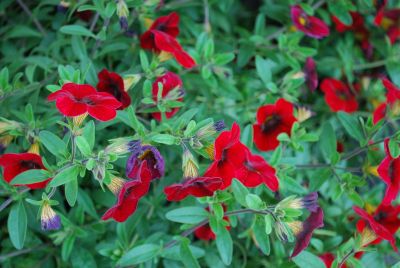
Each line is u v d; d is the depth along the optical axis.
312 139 0.46
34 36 0.52
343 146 0.52
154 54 0.47
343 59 0.54
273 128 0.47
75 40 0.47
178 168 0.47
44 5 0.53
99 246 0.46
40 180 0.41
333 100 0.51
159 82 0.44
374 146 0.48
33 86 0.47
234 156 0.41
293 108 0.48
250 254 0.49
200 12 0.54
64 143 0.42
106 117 0.40
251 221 0.48
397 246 0.49
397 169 0.44
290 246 0.47
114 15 0.49
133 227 0.46
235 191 0.43
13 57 0.49
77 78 0.43
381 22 0.55
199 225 0.44
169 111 0.45
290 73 0.50
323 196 0.51
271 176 0.42
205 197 0.43
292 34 0.53
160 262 0.48
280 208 0.42
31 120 0.44
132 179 0.40
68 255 0.45
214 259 0.47
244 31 0.54
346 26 0.55
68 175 0.41
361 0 0.53
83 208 0.46
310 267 0.44
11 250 0.47
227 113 0.51
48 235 0.45
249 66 0.54
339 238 0.47
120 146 0.41
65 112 0.39
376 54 0.56
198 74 0.50
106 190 0.47
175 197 0.41
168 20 0.48
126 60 0.50
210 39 0.49
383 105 0.47
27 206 0.46
